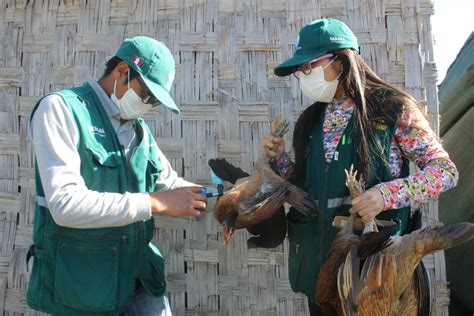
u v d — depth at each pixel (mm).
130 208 2273
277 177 2447
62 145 2244
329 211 2404
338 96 2486
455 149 3889
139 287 2627
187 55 3336
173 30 3350
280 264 3234
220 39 3324
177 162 3311
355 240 2176
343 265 2070
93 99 2449
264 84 3289
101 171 2369
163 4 3365
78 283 2324
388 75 3191
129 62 2385
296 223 2572
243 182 2455
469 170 3668
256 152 3271
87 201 2205
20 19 3420
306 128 2568
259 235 2721
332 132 2451
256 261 3248
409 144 2297
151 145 2682
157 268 2652
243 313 3244
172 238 3295
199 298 3266
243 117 3285
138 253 2504
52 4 3416
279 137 2611
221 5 3338
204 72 3320
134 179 2508
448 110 4043
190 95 3324
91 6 3393
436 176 2207
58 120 2264
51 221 2379
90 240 2365
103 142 2396
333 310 2314
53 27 3402
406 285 2107
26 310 3289
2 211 3350
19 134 3361
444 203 3965
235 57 3312
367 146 2285
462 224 2127
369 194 2150
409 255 2102
